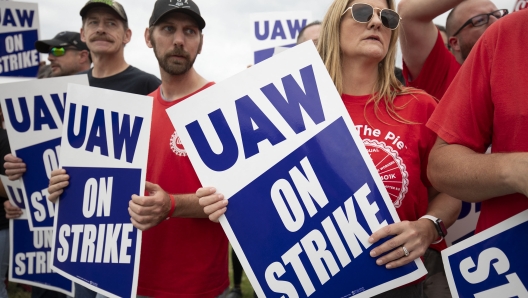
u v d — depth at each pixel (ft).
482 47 4.75
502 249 4.76
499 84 4.54
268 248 5.48
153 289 7.67
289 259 5.44
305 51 5.69
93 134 7.13
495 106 4.58
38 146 8.94
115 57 10.73
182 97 8.03
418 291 5.94
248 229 5.53
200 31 8.20
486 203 5.03
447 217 6.01
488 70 4.66
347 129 5.48
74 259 7.11
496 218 4.87
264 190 5.57
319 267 5.40
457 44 9.23
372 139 5.75
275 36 16.67
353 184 5.40
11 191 9.95
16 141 8.99
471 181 4.46
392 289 5.61
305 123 5.59
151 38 8.14
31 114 8.93
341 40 6.11
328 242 5.40
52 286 9.65
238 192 5.60
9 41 17.28
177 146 7.68
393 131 5.75
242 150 5.67
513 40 4.53
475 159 4.51
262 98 5.73
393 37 6.20
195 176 7.56
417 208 6.03
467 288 4.95
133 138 6.88
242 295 15.74
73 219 7.20
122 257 6.82
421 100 5.93
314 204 5.46
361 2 5.97
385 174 5.61
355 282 5.32
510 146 4.52
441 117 5.04
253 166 5.62
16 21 17.37
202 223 7.64
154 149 7.87
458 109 4.88
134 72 10.72
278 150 5.60
